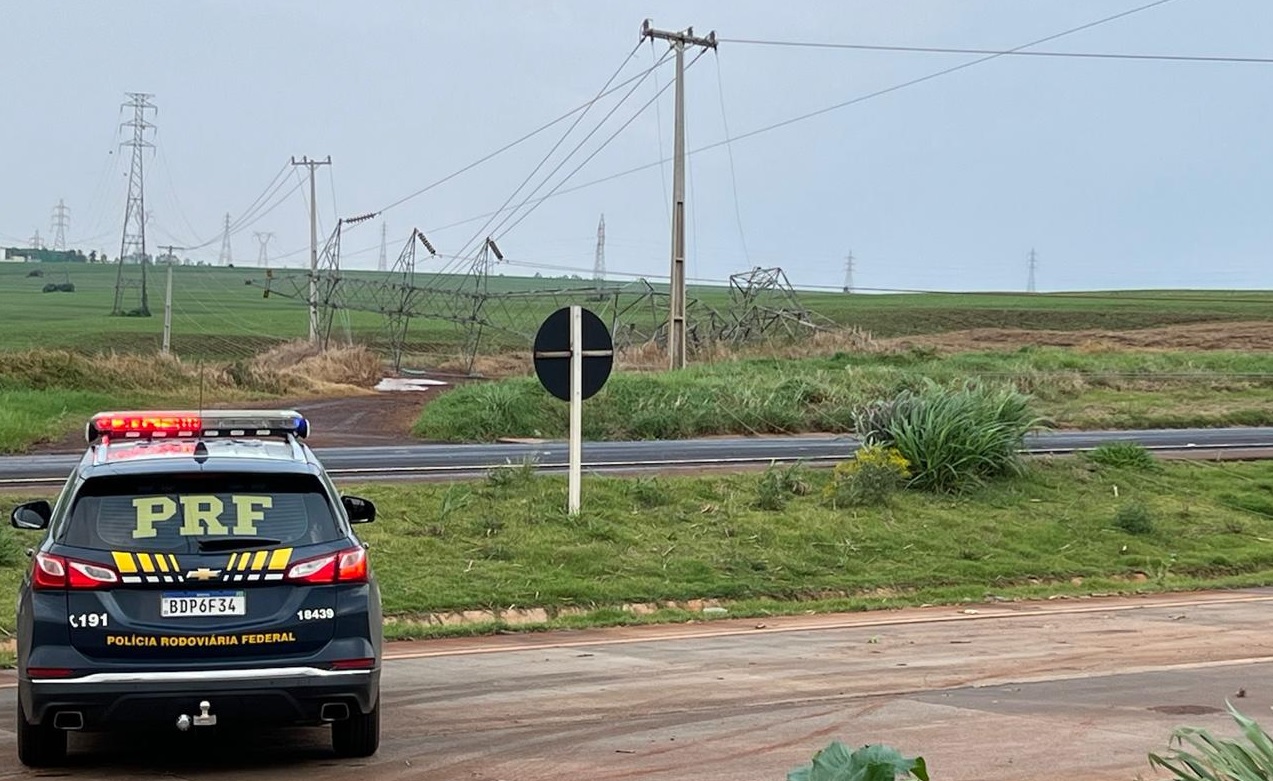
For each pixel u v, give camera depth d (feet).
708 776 26.03
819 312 385.91
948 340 271.69
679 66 159.43
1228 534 73.56
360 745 27.45
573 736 29.81
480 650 43.21
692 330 223.51
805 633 47.29
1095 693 34.96
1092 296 511.81
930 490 76.13
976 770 26.43
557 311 64.54
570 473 64.49
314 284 249.14
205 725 25.08
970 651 42.78
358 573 26.07
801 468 78.18
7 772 26.48
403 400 155.12
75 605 24.86
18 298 485.15
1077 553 67.21
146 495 25.88
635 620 50.37
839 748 13.23
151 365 154.51
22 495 64.75
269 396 158.20
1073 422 123.75
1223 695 34.63
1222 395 152.87
